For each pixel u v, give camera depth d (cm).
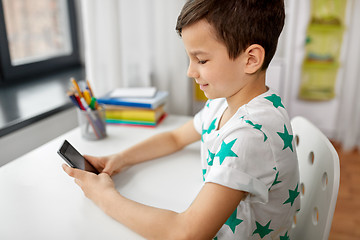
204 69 58
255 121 57
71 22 194
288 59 238
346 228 153
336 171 61
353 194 181
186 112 160
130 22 141
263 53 56
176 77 154
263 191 56
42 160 87
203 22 54
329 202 61
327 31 235
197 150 94
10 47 162
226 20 53
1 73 155
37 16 177
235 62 56
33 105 133
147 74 149
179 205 67
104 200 64
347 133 234
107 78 144
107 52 140
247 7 53
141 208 60
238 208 61
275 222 65
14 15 162
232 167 54
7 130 111
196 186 74
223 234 63
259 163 55
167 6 142
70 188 73
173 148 90
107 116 115
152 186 75
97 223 61
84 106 97
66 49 201
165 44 148
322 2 229
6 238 57
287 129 61
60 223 61
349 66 231
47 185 74
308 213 70
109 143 98
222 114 70
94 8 133
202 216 53
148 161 87
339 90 246
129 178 78
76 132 108
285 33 233
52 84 163
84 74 184
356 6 218
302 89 253
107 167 78
